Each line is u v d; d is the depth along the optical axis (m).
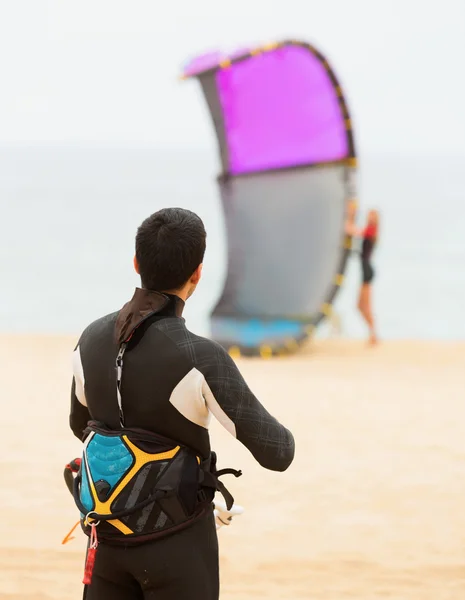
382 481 24.06
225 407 8.42
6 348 52.75
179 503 8.35
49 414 33.53
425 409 34.72
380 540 19.20
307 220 50.38
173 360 8.45
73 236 178.38
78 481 8.94
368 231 55.44
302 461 26.25
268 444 8.56
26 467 25.36
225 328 52.47
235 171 52.06
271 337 50.72
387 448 27.98
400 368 46.56
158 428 8.52
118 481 8.36
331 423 31.84
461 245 171.12
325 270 49.97
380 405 35.47
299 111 49.00
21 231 186.88
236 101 49.34
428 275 124.50
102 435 8.59
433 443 28.69
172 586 8.45
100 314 89.25
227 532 19.69
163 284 8.74
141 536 8.36
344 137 48.00
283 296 51.97
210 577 8.66
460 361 49.41
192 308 89.25
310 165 49.59
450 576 17.08
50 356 50.12
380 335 77.94
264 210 51.84
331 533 19.67
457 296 103.81
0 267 126.06
